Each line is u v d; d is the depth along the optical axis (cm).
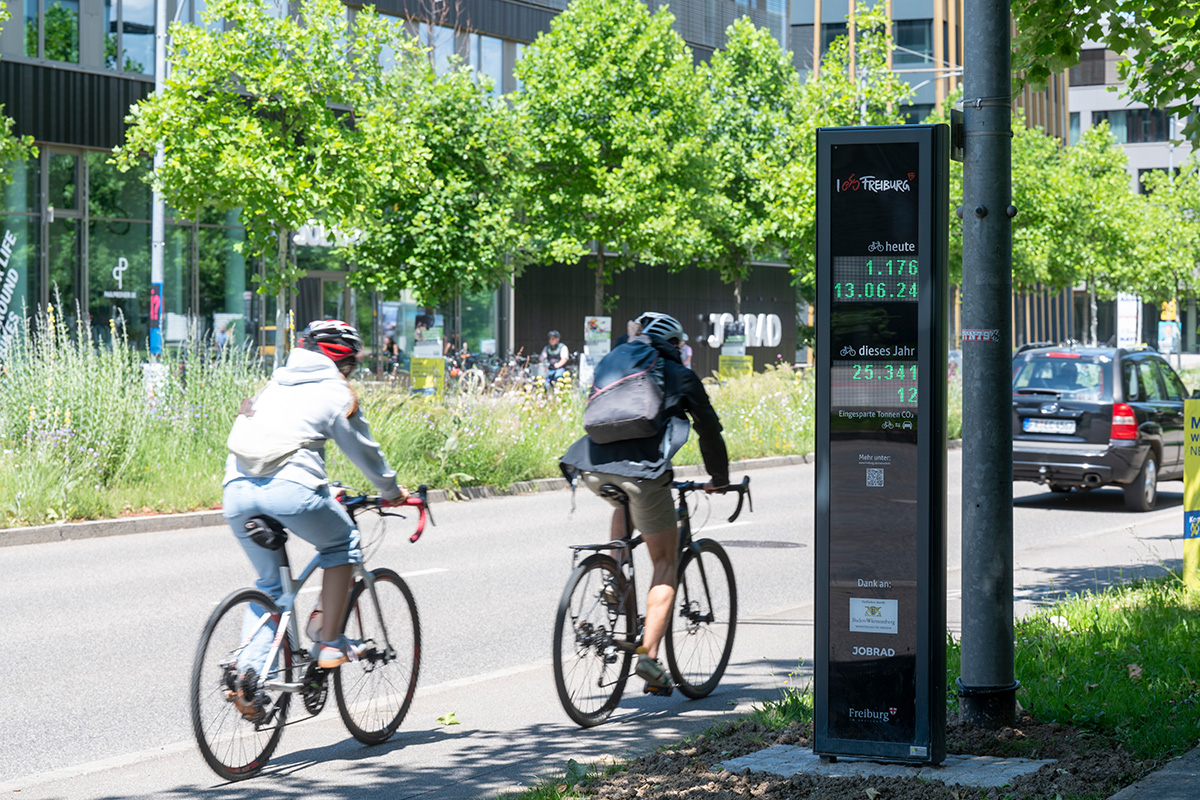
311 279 3462
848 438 516
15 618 905
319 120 2212
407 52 2828
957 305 5034
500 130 2848
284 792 527
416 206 2730
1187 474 918
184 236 3156
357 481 1599
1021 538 1366
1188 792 457
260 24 2183
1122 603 869
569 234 3241
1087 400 1597
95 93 2978
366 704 597
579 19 3253
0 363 1595
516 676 741
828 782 486
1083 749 529
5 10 2155
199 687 529
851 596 516
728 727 588
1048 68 880
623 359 627
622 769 524
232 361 1750
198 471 1541
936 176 503
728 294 5109
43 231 2916
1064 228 5172
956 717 591
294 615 568
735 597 725
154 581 1061
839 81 3697
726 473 654
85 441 1484
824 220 515
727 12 5038
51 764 576
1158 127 9031
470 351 3950
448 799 514
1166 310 5522
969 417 563
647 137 3247
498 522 1467
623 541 642
